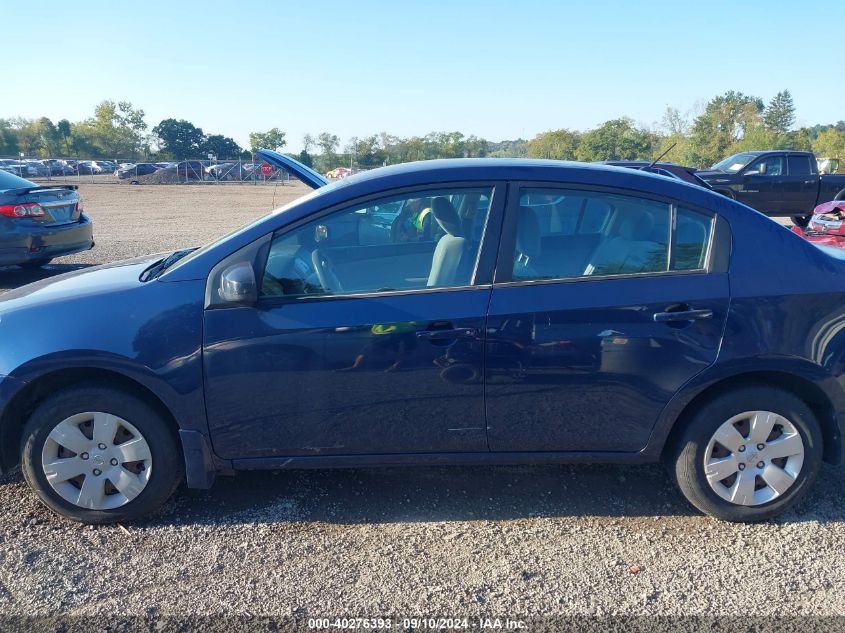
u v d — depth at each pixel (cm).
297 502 350
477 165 330
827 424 331
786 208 1670
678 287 314
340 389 312
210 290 310
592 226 326
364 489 363
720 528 327
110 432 316
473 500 353
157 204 2527
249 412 314
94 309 312
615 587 282
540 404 316
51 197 910
